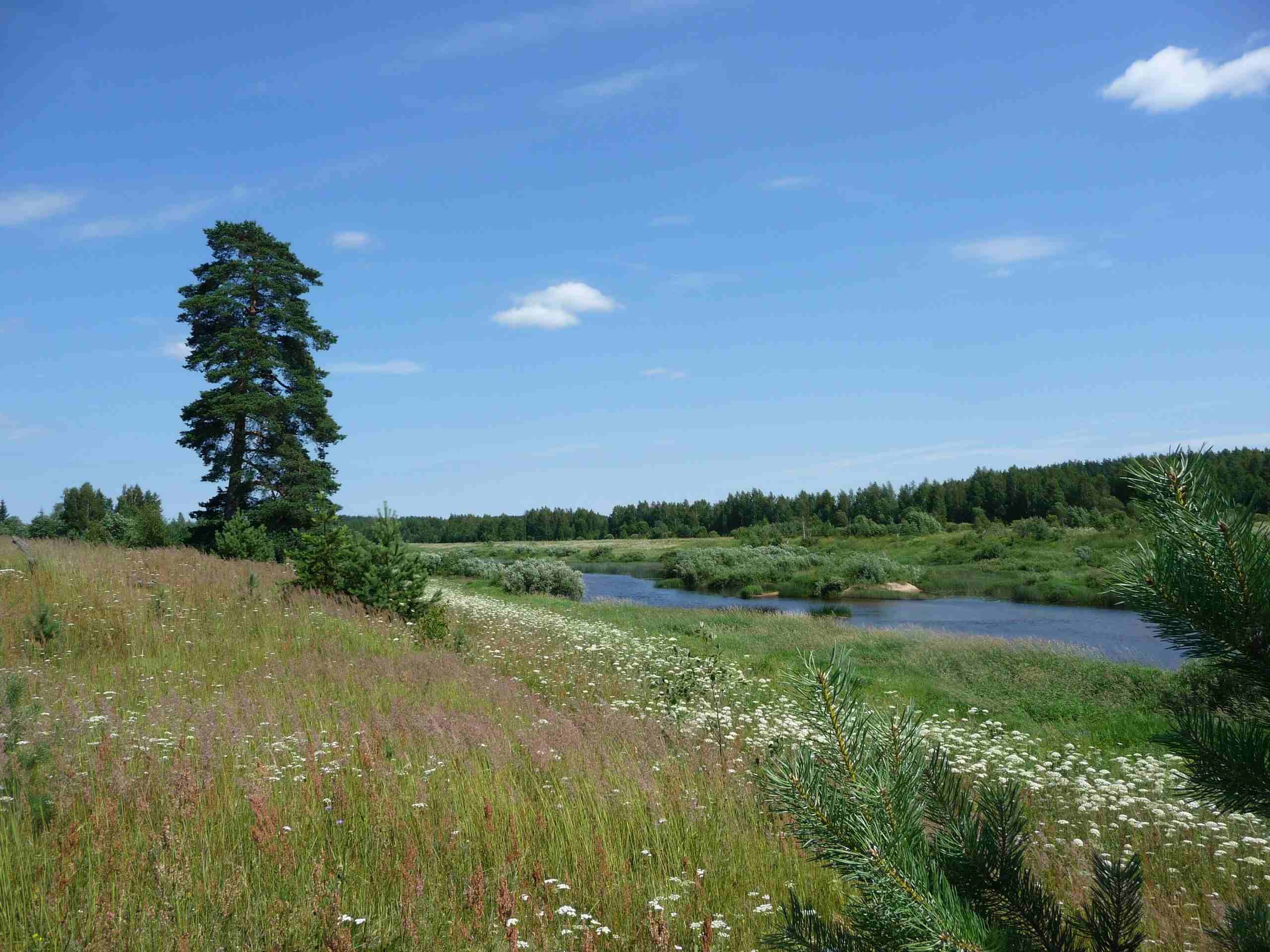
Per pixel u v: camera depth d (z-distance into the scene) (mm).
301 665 10523
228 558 26125
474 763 6477
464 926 3898
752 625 26641
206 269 34406
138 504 54594
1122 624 32094
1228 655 1682
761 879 4812
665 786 6199
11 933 3619
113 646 10766
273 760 6281
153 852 4324
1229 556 1620
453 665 11539
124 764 5777
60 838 4520
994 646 20703
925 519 96438
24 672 8602
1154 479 1731
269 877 4340
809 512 124750
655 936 3785
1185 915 4559
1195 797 1764
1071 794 7512
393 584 16297
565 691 11375
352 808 5398
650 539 140125
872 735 2025
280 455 33500
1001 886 1904
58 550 17922
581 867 4742
